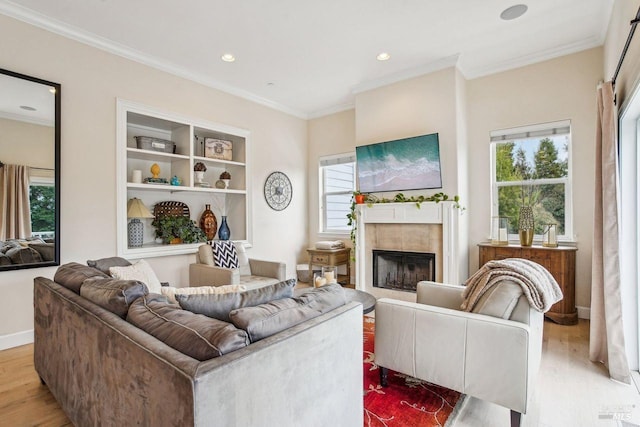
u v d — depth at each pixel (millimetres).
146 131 4004
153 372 1003
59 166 2924
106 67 3250
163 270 3766
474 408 1900
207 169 4613
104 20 2885
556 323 3266
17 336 2762
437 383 1845
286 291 1519
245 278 3680
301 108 5371
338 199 5406
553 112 3582
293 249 5379
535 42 3363
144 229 3939
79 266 2125
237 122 4531
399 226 4043
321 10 2768
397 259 4105
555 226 3422
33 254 2803
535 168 3754
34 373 2334
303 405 1210
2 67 2650
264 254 4906
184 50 3434
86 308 1497
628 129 2402
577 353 2586
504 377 1629
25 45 2762
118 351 1198
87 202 3109
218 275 3305
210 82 4160
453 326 1784
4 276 2699
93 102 3160
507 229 3771
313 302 1438
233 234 4844
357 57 3629
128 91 3414
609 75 2953
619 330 2217
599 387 2105
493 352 1659
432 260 3816
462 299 2146
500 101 3891
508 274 1842
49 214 2873
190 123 3961
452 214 3654
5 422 1801
